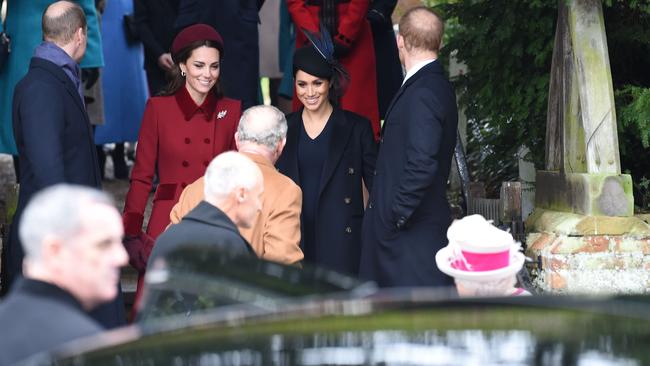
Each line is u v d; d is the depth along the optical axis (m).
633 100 24.50
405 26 20.42
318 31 25.81
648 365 7.48
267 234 18.33
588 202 22.42
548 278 22.39
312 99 22.03
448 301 8.21
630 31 24.88
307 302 8.48
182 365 7.81
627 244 22.39
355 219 22.23
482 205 25.94
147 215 30.09
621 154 25.16
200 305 10.14
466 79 26.75
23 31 27.05
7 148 27.34
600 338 7.72
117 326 20.48
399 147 20.31
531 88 25.56
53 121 19.64
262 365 7.71
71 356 8.13
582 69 22.78
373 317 8.02
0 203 29.48
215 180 15.88
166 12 29.84
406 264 20.33
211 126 22.08
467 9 25.69
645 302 8.35
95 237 11.12
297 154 22.31
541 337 7.72
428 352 7.66
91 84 33.28
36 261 11.12
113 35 34.94
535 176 26.23
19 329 10.68
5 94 27.16
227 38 28.00
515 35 25.44
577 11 22.95
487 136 29.09
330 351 7.77
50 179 19.33
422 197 19.86
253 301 9.80
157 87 30.42
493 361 7.59
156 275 10.42
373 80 26.38
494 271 15.27
